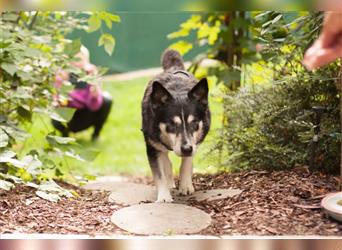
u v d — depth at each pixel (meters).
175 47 8.72
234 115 6.66
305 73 5.72
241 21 7.82
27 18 6.93
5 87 6.13
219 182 5.99
